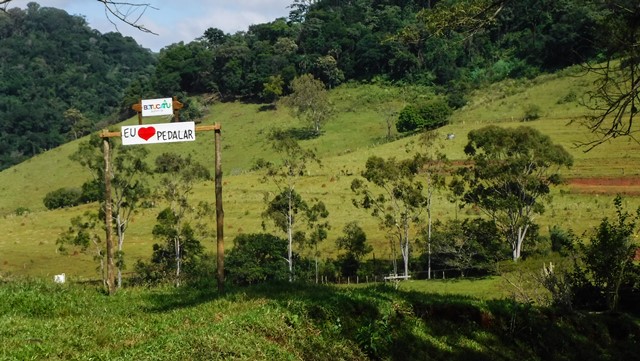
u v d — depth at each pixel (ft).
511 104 365.20
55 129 568.00
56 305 49.01
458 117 376.27
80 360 32.42
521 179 183.11
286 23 649.61
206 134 474.90
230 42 585.22
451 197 214.69
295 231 213.46
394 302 50.55
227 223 240.32
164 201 269.03
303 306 44.75
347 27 562.66
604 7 44.70
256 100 533.96
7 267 203.31
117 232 191.31
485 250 170.81
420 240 191.52
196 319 42.75
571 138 278.67
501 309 54.34
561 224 195.42
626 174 234.99
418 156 196.95
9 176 456.86
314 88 443.73
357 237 184.75
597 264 69.62
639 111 43.80
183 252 183.42
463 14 51.49
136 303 52.26
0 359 30.73
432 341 47.83
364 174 198.70
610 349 55.93
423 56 501.56
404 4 559.38
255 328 40.40
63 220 274.98
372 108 463.83
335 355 41.34
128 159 194.08
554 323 56.24
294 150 225.35
